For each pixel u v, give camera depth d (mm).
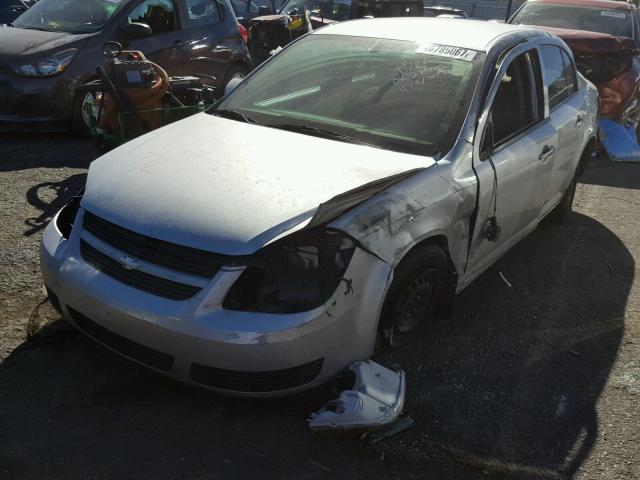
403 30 4047
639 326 3816
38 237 4309
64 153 6367
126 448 2543
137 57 5457
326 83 3789
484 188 3336
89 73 6820
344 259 2578
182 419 2721
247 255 2461
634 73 7801
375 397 2584
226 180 2801
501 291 4125
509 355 3400
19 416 2670
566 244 5012
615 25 8617
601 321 3844
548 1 9211
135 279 2604
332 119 3508
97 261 2740
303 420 2752
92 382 2910
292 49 4219
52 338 3199
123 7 7164
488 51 3697
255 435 2656
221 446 2586
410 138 3297
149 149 3182
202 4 8117
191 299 2461
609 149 7664
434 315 3428
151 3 7434
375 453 2602
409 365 3215
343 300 2570
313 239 2549
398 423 2754
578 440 2795
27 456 2465
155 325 2488
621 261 4750
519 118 3889
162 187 2783
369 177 2895
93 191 2912
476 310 3848
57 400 2783
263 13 13336
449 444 2689
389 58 3809
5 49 6586
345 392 2576
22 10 13258
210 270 2479
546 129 4105
